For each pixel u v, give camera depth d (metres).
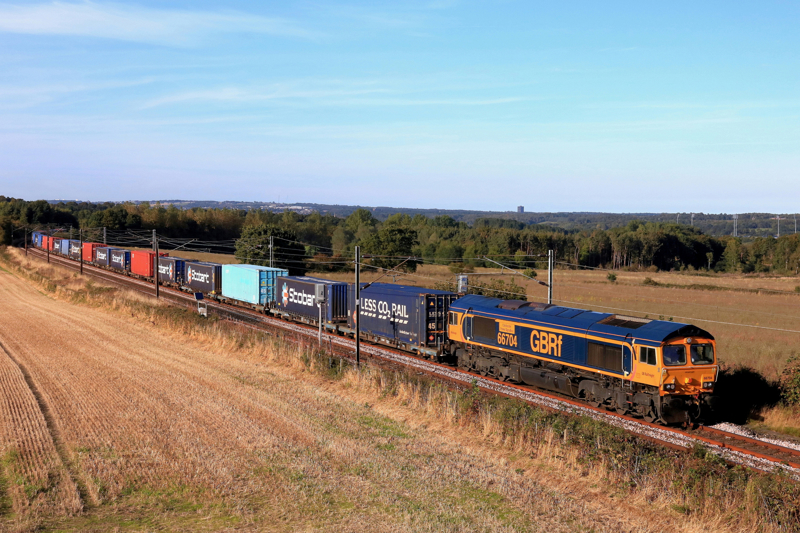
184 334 43.91
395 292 37.53
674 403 22.48
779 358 32.38
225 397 26.72
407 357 35.81
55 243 123.62
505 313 29.92
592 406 25.59
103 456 19.36
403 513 15.26
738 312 50.34
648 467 17.50
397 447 20.56
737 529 14.53
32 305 60.66
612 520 15.12
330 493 16.66
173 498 16.31
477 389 24.84
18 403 25.41
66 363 34.06
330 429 22.36
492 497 16.44
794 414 24.22
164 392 27.50
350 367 30.94
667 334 22.56
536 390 28.64
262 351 37.00
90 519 14.98
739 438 21.81
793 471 18.30
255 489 16.84
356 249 32.16
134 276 84.19
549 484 17.58
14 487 16.94
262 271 53.69
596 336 25.00
